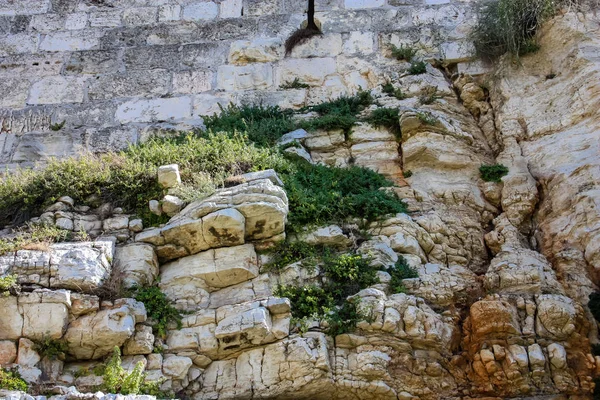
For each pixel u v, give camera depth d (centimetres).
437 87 1202
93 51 1305
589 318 902
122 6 1354
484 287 949
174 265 931
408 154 1098
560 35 1177
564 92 1130
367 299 879
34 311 830
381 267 938
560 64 1162
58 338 827
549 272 944
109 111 1239
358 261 933
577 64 1138
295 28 1305
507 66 1195
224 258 921
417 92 1198
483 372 859
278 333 852
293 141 1116
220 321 863
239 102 1233
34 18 1351
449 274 959
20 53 1311
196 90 1250
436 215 1032
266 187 941
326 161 1119
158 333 860
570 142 1073
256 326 844
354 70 1245
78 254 880
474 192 1073
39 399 715
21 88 1271
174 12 1340
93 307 846
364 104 1194
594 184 1003
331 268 923
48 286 851
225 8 1335
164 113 1231
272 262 930
